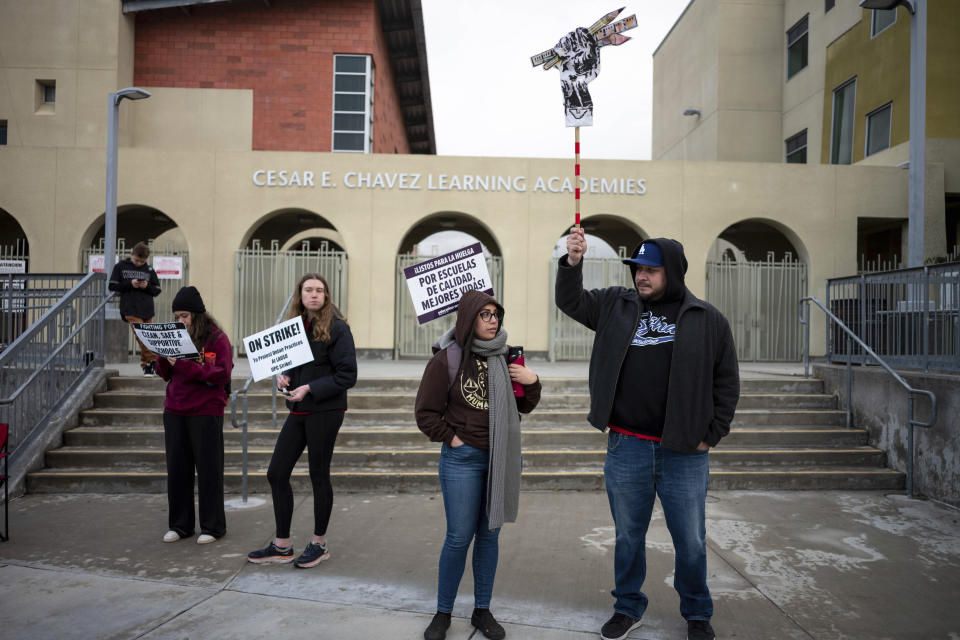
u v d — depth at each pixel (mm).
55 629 3201
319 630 3211
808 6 16703
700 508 3035
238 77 15773
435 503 5543
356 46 16031
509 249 12719
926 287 6285
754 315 12945
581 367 10742
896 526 4949
